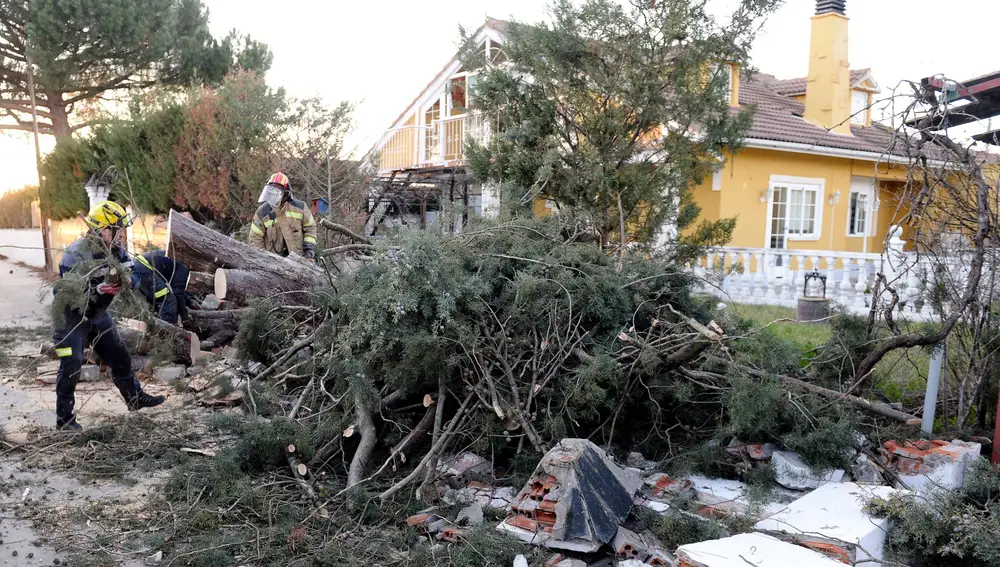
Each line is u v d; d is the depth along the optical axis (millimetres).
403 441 4672
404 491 4250
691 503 4195
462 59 8484
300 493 4305
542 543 3602
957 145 4867
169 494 4305
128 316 6680
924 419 5082
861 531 3584
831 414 4852
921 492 4039
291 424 4648
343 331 5008
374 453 4891
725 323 5113
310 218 7586
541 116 7844
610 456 4816
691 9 7418
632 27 7535
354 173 13648
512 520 3799
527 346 4980
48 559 3576
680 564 3281
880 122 5254
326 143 13414
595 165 7523
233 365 6039
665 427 5234
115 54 19438
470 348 4742
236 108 13172
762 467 4566
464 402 4758
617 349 5000
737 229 15109
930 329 5508
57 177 17281
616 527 3680
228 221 14008
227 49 21297
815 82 17797
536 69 7773
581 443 4020
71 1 17766
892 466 4598
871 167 17906
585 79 7859
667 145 7730
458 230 6098
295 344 5758
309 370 5539
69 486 4539
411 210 14320
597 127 7707
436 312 4707
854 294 11680
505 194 6723
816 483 4449
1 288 15672
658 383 4945
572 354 5004
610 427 5105
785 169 15930
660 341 4969
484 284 4977
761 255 13062
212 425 4652
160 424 5660
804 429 4660
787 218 16297
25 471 4770
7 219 26297
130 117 15023
